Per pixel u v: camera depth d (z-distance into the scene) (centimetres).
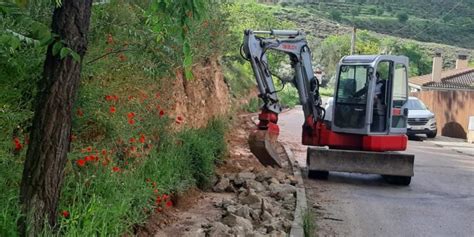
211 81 1734
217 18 1477
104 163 654
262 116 1241
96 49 684
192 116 1337
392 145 1309
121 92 759
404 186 1285
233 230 714
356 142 1329
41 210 465
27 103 579
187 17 516
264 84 1227
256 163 1336
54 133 464
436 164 1709
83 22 468
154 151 833
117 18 730
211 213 827
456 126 3084
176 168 877
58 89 462
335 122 1334
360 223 913
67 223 510
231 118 2186
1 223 457
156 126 882
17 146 548
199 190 978
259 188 1025
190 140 1021
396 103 1325
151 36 720
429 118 2778
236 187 1045
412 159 1262
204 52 1383
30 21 430
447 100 3225
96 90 672
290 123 2986
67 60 461
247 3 4344
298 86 1338
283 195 1008
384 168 1262
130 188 661
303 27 7200
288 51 1292
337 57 6059
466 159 1900
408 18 7712
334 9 8412
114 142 703
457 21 7225
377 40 6650
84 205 560
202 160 1002
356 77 1327
